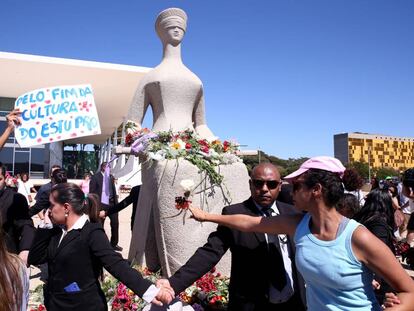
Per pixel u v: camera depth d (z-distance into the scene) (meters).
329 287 1.81
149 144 4.72
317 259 1.82
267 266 2.38
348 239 1.76
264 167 2.59
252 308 2.34
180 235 4.40
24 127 3.90
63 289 2.50
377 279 2.99
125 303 3.67
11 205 3.59
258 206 2.62
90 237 2.52
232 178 4.74
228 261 4.59
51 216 2.61
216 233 2.51
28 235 3.56
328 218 1.85
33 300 4.23
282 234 2.30
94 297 2.53
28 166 23.94
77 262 2.50
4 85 19.27
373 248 1.70
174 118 5.22
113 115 26.41
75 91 4.14
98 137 35.94
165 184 4.45
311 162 1.97
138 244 5.06
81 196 2.63
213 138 5.34
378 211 3.31
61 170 5.34
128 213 14.45
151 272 4.65
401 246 6.81
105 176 5.68
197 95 5.54
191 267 2.39
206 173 4.55
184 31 5.62
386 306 1.68
